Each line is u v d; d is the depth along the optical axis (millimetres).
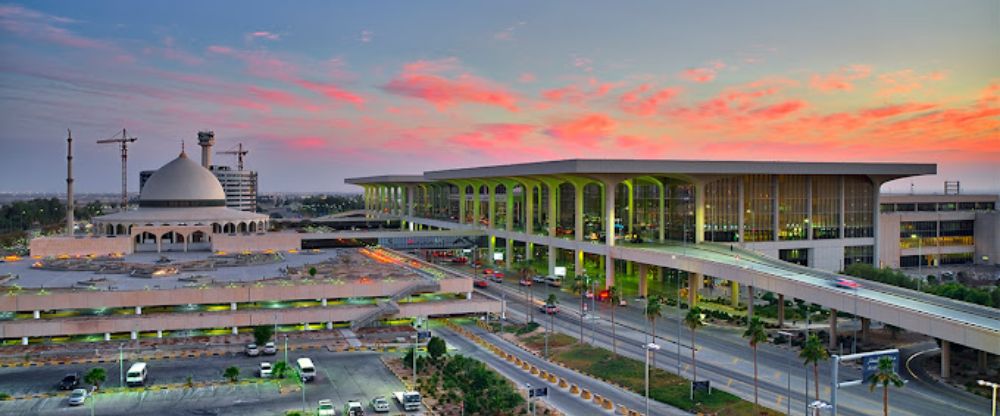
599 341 122562
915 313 99188
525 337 126438
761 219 189500
